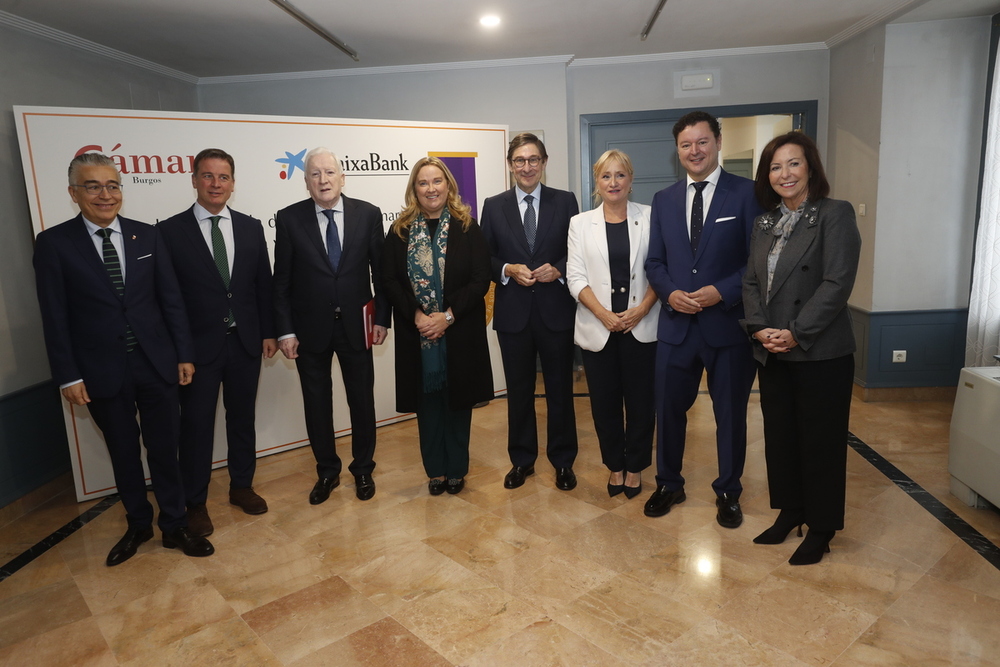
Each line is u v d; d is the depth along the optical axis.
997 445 2.54
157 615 2.20
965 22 3.99
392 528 2.74
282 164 3.54
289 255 2.86
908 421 3.92
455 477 3.04
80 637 2.10
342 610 2.18
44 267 2.31
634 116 5.20
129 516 2.61
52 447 3.43
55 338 2.33
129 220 2.48
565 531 2.64
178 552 2.63
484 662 1.89
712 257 2.46
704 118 2.42
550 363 2.88
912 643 1.89
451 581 2.32
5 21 3.39
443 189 2.72
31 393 3.29
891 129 4.14
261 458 3.68
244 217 2.86
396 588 2.29
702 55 5.03
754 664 1.83
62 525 2.97
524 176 2.77
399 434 3.99
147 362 2.47
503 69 5.06
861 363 4.46
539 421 4.14
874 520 2.66
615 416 2.85
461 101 5.12
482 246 2.78
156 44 4.12
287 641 2.03
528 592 2.23
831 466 2.24
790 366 2.25
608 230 2.70
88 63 4.04
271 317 2.97
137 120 3.14
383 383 4.10
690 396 2.67
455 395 2.78
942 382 4.35
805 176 2.16
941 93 4.08
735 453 2.60
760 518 2.69
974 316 3.84
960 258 4.23
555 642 1.96
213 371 2.75
